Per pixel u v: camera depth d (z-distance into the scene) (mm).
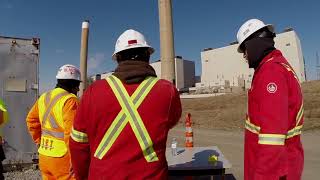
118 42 2984
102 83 2883
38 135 4848
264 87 2898
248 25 3236
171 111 2926
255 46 3143
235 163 10398
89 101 2859
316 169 9414
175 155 5312
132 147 2775
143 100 2822
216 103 41500
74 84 4602
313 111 24062
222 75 75562
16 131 9148
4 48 9258
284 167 2811
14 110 9188
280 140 2781
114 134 2789
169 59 5930
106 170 2752
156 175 2795
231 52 73875
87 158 2990
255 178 2855
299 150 3006
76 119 2916
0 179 5621
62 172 4344
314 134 17359
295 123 2971
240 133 19656
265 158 2793
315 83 42094
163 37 5957
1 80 9156
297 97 2971
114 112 2801
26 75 9406
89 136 2895
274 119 2795
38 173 8789
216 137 17766
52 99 4438
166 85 2934
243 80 70938
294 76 3018
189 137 7262
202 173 4695
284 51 66188
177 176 4719
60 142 4367
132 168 2746
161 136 2844
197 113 33875
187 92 77875
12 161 9055
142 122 2793
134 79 2848
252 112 3049
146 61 2990
